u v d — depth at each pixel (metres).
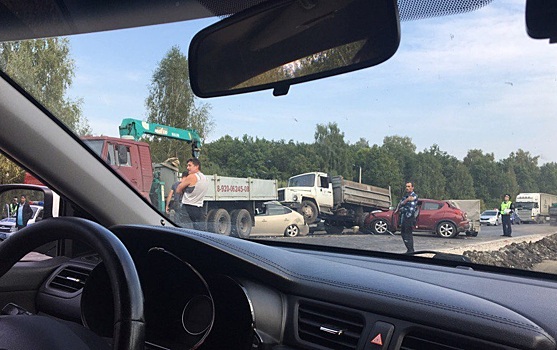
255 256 2.17
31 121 2.79
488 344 1.67
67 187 2.94
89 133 3.39
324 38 2.11
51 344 1.30
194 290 2.19
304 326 2.08
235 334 2.14
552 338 1.61
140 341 1.22
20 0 2.92
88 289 1.91
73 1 3.01
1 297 2.87
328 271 2.17
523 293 1.96
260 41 2.25
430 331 1.78
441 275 2.24
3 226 3.15
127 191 3.14
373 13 1.97
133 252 2.27
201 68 2.36
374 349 1.86
